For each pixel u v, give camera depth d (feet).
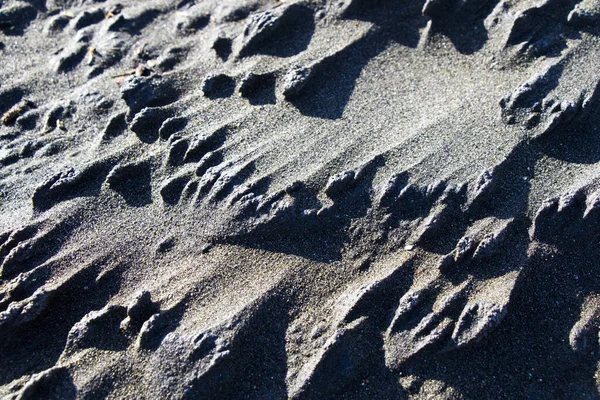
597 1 11.23
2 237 9.77
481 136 10.11
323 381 8.22
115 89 12.04
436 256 9.16
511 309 8.82
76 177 10.26
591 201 9.25
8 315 8.71
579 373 8.56
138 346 8.46
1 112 12.37
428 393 8.26
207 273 9.20
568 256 9.24
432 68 11.59
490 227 9.25
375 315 8.75
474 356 8.52
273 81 11.43
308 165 10.00
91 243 9.71
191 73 11.93
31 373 8.47
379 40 11.92
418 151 10.02
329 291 9.00
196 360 8.15
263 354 8.48
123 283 9.34
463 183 9.53
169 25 13.44
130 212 10.04
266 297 8.85
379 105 11.00
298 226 9.48
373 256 9.27
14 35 13.99
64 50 13.28
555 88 10.34
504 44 11.30
